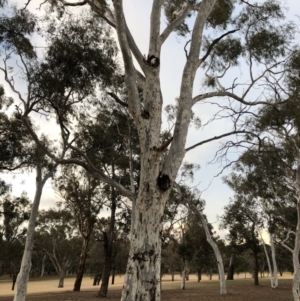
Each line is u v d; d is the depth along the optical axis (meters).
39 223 39.66
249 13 12.78
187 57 7.74
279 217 24.06
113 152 17.36
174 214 28.28
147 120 6.57
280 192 21.17
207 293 26.83
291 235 26.44
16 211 23.78
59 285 42.38
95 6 9.34
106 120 16.75
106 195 26.22
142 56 7.03
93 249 43.97
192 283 45.16
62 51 12.73
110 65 13.71
